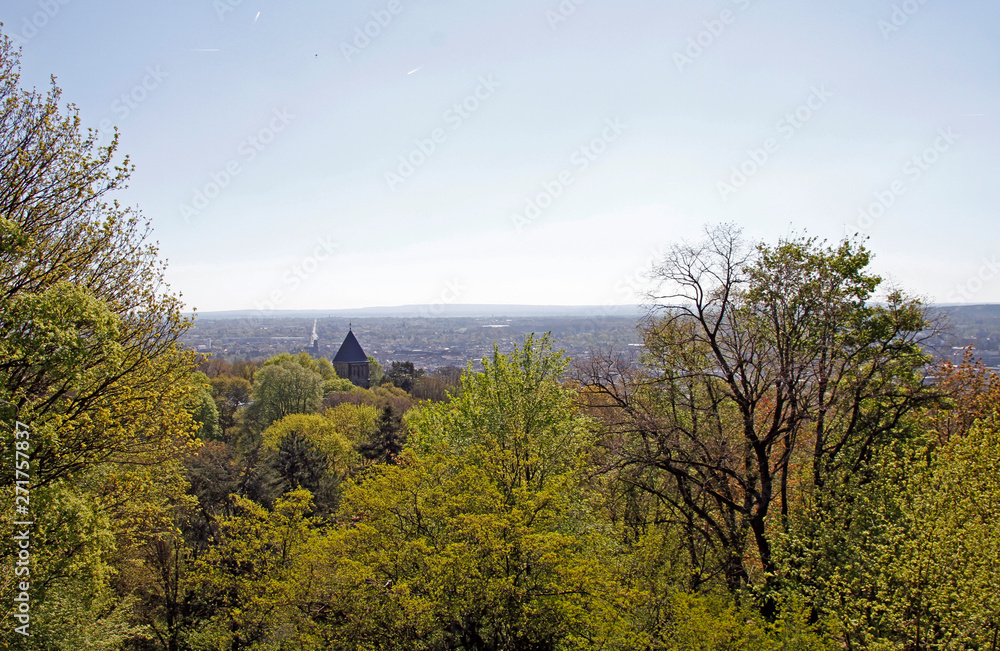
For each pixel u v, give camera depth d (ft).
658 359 72.74
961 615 44.27
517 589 48.19
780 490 66.69
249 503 71.05
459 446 81.46
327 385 326.85
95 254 58.85
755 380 63.41
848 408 65.51
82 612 54.54
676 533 68.90
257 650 58.18
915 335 65.72
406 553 53.72
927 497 50.52
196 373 66.33
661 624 50.52
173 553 78.74
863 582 52.03
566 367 81.92
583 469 69.92
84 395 54.85
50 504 45.70
